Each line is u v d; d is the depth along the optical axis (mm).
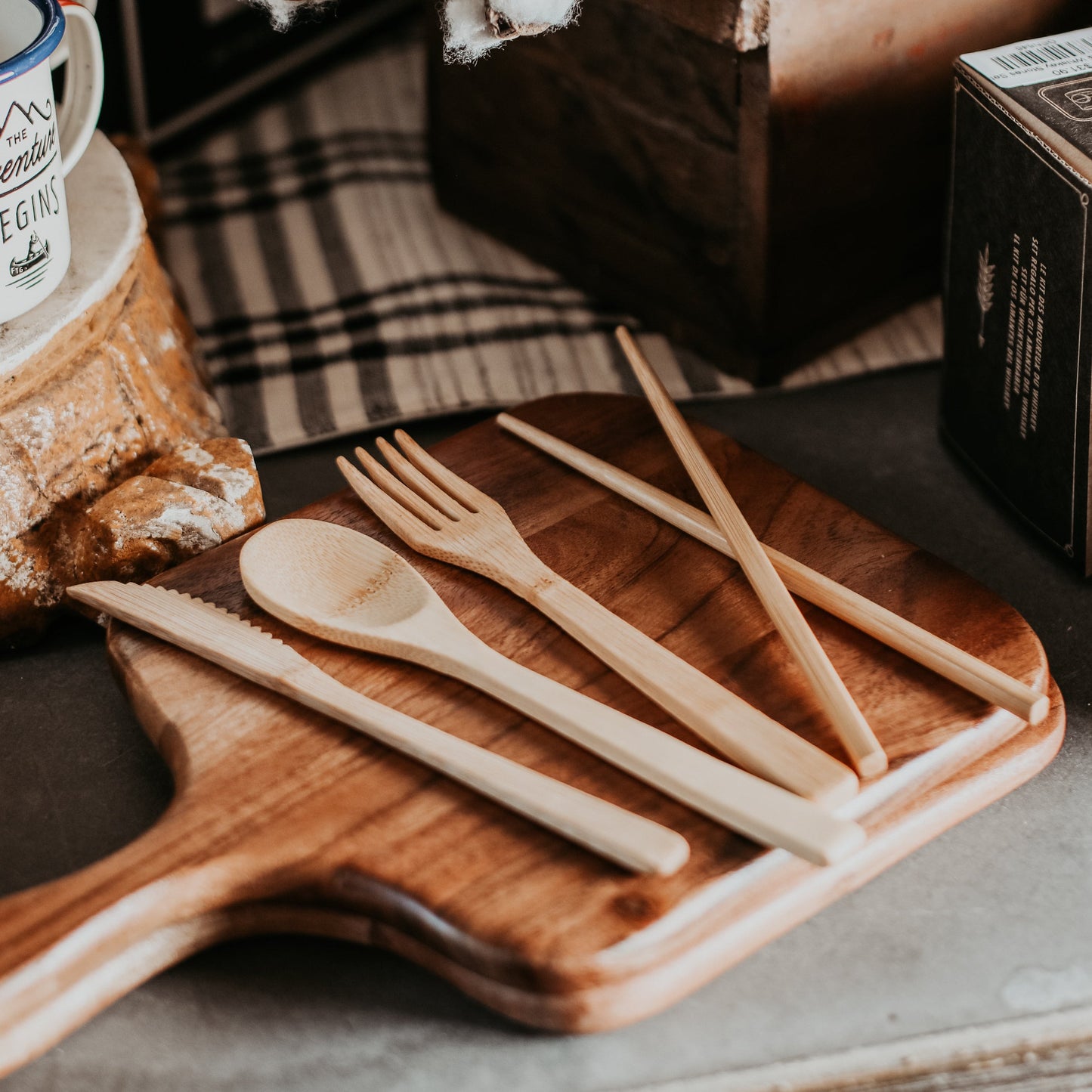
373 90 1045
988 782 448
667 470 572
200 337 791
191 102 969
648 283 772
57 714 554
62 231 552
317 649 487
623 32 685
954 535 627
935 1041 410
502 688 447
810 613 490
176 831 409
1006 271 577
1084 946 436
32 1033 371
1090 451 548
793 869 403
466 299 812
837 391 738
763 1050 408
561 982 369
